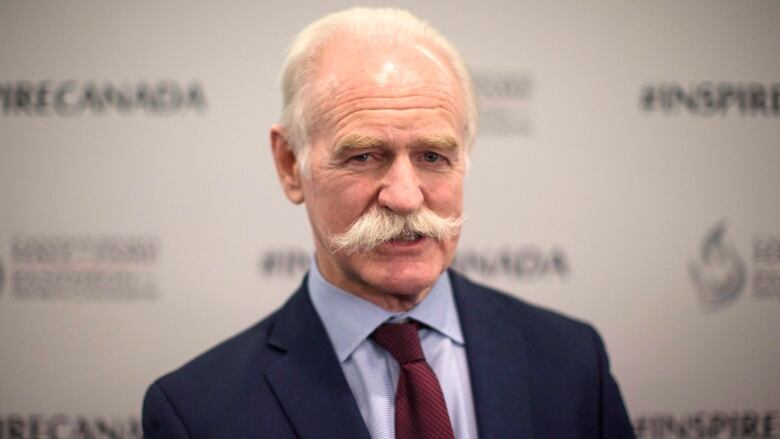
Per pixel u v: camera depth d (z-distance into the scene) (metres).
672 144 2.36
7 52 2.27
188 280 2.32
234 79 2.32
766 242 2.35
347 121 1.16
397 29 1.24
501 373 1.33
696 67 2.36
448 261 1.26
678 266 2.36
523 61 2.35
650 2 2.35
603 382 1.44
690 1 2.35
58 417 2.30
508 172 2.36
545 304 2.36
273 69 2.32
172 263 2.31
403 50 1.20
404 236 1.18
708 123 2.35
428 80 1.18
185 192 2.31
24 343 2.29
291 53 1.32
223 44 2.32
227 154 2.32
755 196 2.35
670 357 2.37
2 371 2.29
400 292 1.20
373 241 1.16
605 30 2.36
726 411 2.38
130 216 2.30
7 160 2.27
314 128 1.22
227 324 2.33
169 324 2.32
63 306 2.30
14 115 2.27
